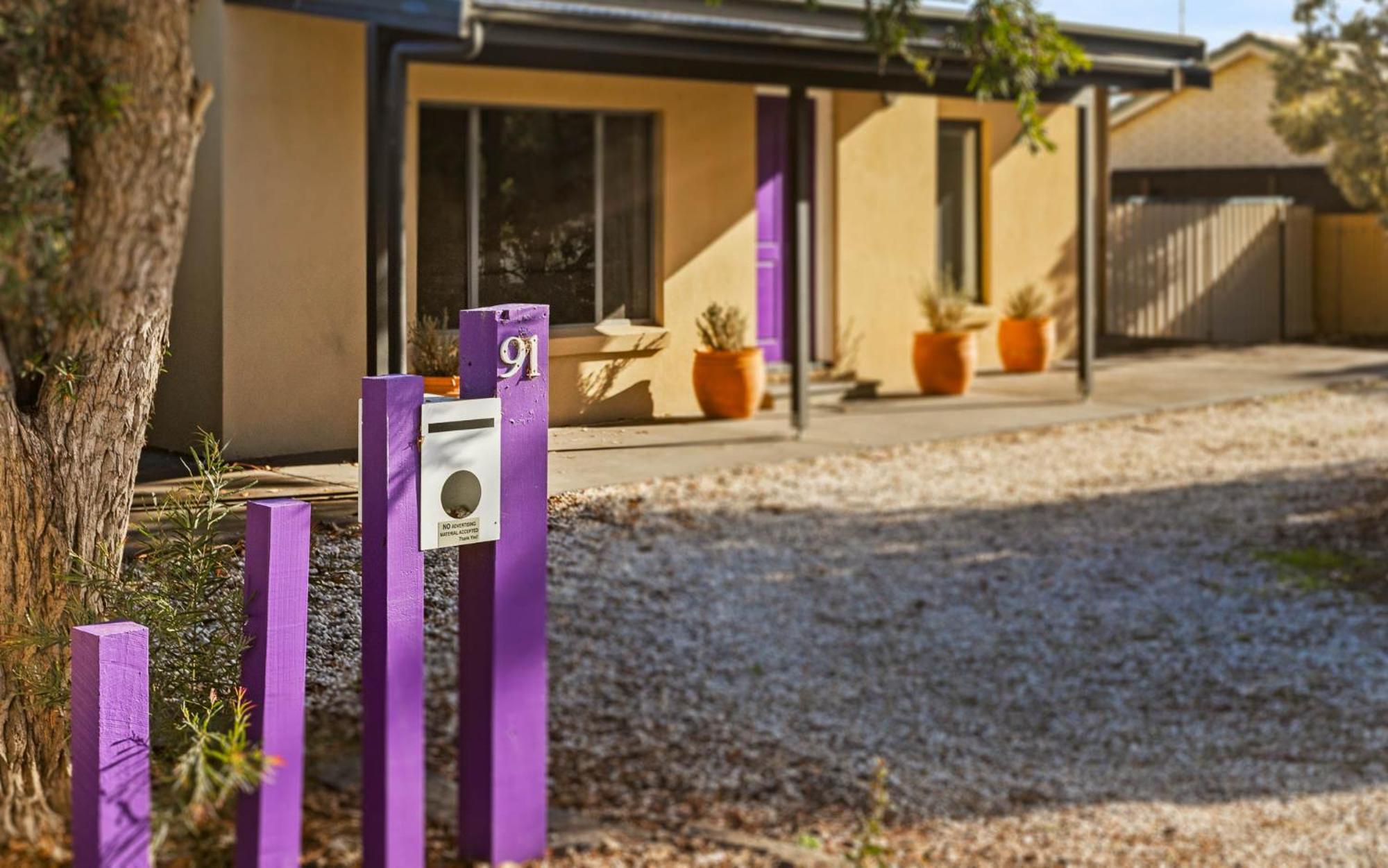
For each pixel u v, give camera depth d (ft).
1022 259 42.47
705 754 17.11
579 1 20.54
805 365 28.96
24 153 4.21
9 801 4.98
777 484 25.96
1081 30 33.17
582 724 17.71
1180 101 62.69
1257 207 53.31
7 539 4.86
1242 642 21.07
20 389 4.88
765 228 29.68
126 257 4.51
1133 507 26.58
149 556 5.11
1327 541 25.00
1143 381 39.73
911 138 36.78
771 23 25.13
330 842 11.23
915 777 16.79
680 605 21.31
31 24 4.23
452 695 17.26
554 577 20.79
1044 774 17.10
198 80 4.66
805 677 19.42
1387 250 53.78
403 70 14.49
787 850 13.98
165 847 5.49
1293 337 54.13
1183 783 16.83
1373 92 50.96
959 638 20.94
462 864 10.44
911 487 26.78
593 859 13.34
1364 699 19.34
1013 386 37.83
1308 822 15.53
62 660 5.06
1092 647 20.74
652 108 21.59
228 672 5.36
